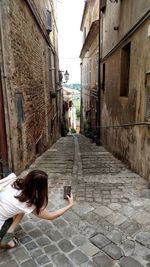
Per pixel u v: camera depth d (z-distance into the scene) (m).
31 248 2.42
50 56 12.41
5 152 4.23
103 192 3.76
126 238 2.55
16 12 4.96
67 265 2.19
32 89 6.77
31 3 6.45
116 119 7.64
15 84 4.77
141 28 4.74
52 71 13.55
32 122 6.65
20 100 5.15
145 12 4.35
